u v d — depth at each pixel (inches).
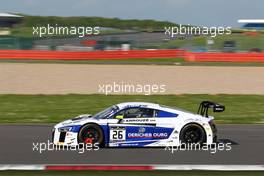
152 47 4284.0
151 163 920.9
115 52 3695.9
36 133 1289.4
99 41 4227.4
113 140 1059.9
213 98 1996.8
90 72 2674.7
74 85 2271.2
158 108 1081.4
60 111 1708.9
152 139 1064.2
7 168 872.3
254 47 4180.6
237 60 3558.1
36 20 6072.8
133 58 3725.4
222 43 4192.9
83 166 881.5
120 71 2721.5
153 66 2999.5
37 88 2194.9
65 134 1058.7
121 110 1072.8
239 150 1067.3
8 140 1176.2
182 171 855.7
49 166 884.0
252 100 1967.3
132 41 4306.1
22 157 974.4
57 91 2123.5
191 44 4271.7
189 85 2294.5
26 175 822.5
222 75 2640.3
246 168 884.0
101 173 837.8
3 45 4148.6
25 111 1706.4
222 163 928.3
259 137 1256.8
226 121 1562.5
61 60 3592.5
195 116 1078.4
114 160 944.3
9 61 3348.9
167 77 2524.6
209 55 3590.1
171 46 4296.3
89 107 1787.6
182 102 1899.6
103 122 1059.9
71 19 5516.7
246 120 1583.4
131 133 1061.1
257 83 2395.4
